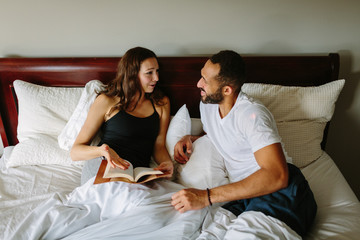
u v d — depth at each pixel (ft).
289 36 5.09
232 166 3.98
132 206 3.38
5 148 5.30
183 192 3.26
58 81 5.26
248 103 3.58
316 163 4.48
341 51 5.16
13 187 4.07
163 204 3.36
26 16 5.03
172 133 4.56
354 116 5.58
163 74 5.16
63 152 4.57
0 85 5.29
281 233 2.77
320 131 4.64
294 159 4.44
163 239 2.93
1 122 5.54
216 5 4.91
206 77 3.55
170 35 5.17
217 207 3.46
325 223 3.25
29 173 4.37
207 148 4.15
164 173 3.72
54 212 3.33
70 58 5.13
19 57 5.36
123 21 5.08
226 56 3.43
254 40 5.16
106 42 5.25
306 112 4.52
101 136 4.62
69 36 5.21
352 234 3.02
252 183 3.11
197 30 5.12
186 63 5.04
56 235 3.21
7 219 3.37
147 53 4.21
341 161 6.02
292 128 4.49
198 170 3.92
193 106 5.43
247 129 3.42
